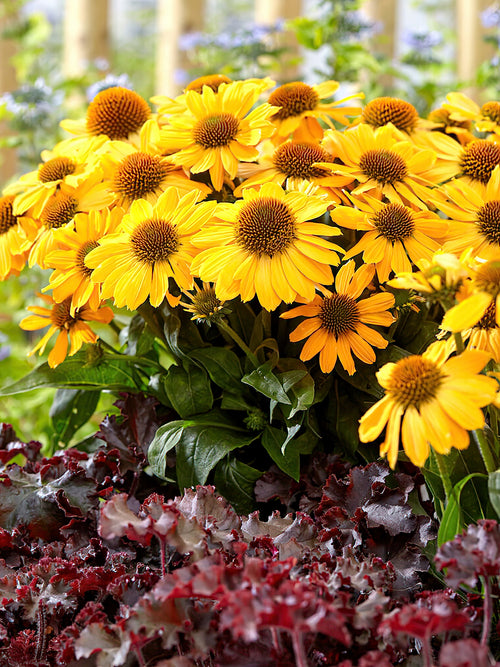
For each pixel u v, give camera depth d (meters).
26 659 0.88
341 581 0.84
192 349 0.99
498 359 0.90
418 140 1.05
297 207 0.95
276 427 0.99
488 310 0.90
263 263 0.93
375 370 0.97
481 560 0.81
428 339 0.98
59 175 1.03
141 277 0.95
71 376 1.04
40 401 1.39
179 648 0.83
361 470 0.94
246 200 0.95
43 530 0.96
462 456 0.89
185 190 1.00
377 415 0.84
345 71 1.51
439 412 0.82
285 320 0.99
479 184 1.01
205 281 0.94
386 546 0.91
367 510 0.91
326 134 1.01
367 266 0.96
